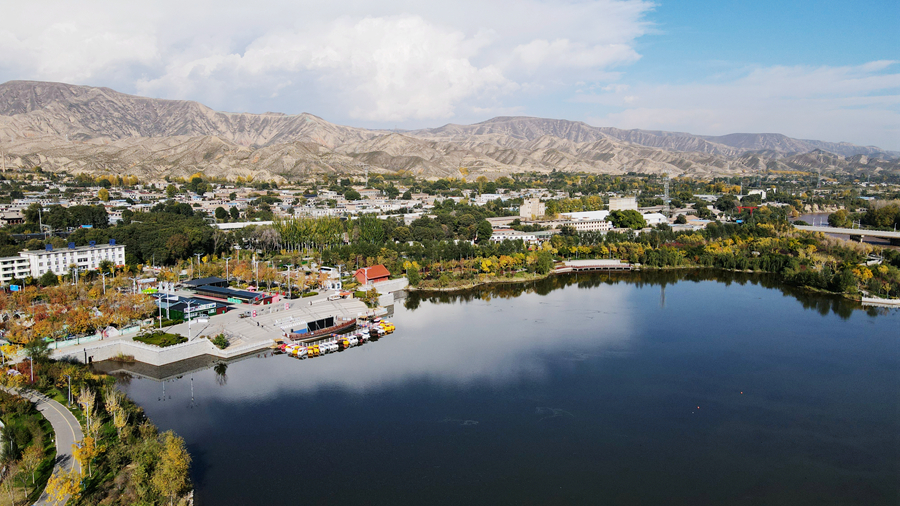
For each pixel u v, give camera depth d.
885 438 176.00
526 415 190.25
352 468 157.62
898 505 143.12
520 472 156.88
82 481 135.62
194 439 172.12
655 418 188.75
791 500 145.62
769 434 178.62
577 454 166.50
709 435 177.88
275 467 157.38
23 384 185.38
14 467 140.75
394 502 142.38
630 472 157.50
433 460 162.12
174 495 135.62
